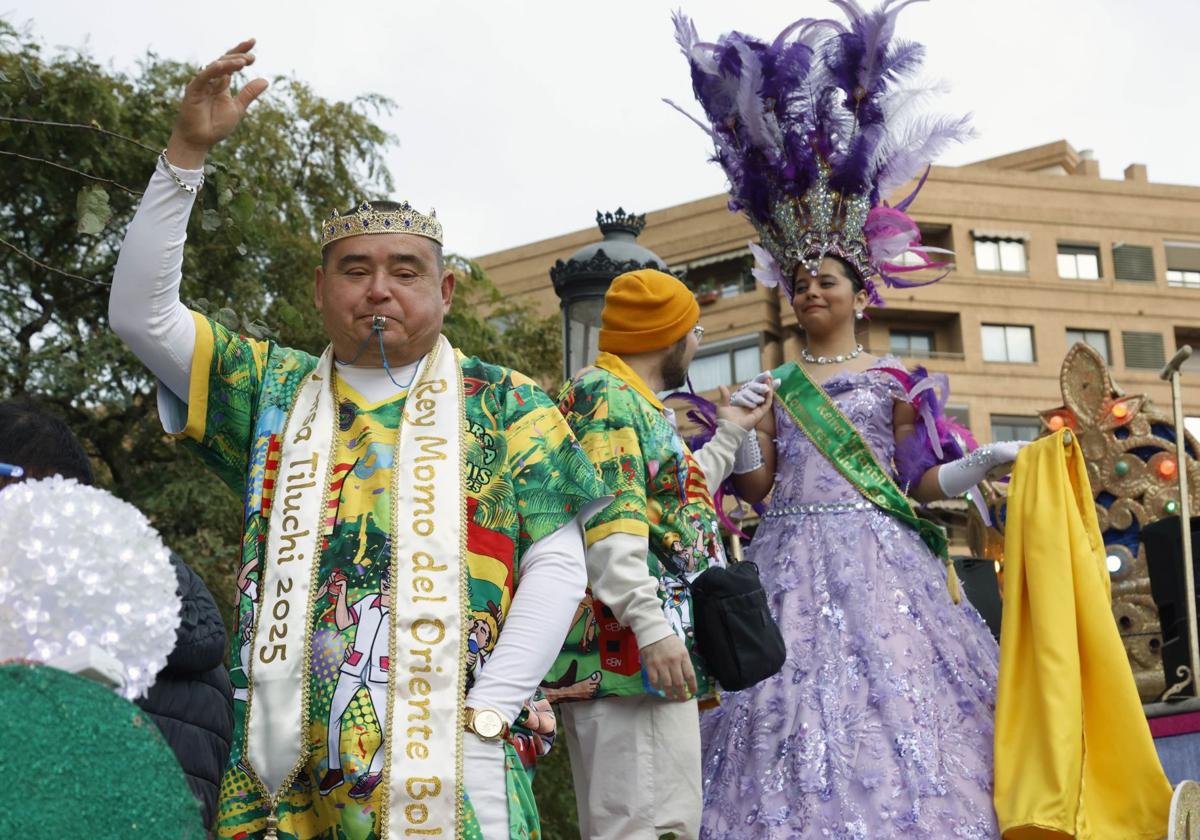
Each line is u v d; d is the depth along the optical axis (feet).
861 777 14.53
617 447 13.20
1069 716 14.52
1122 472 23.31
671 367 14.79
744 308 124.47
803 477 16.85
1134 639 23.06
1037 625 15.17
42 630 6.85
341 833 9.51
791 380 17.20
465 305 54.80
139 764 6.15
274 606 9.95
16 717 5.95
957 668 15.56
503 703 10.02
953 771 14.69
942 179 133.90
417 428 10.61
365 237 11.07
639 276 14.76
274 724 9.66
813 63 18.07
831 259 17.76
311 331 43.01
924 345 131.95
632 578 12.55
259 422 10.81
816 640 15.62
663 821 12.79
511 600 10.49
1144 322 135.95
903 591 15.94
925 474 17.33
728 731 15.40
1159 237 138.41
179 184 10.55
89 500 7.17
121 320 10.57
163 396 11.00
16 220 40.24
